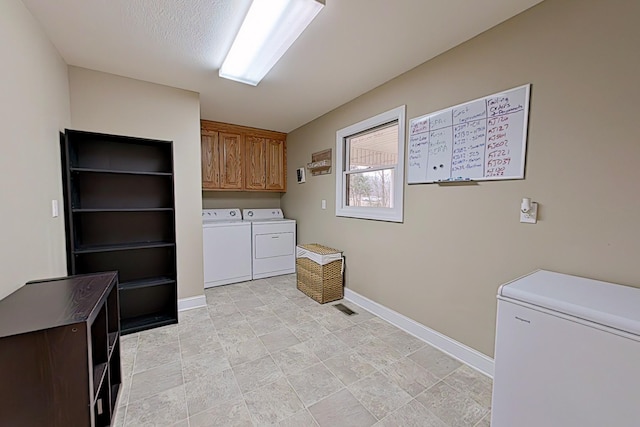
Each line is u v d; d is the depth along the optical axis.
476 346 1.90
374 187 2.88
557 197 1.48
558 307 1.04
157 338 2.28
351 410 1.52
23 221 1.43
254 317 2.71
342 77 2.46
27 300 1.20
